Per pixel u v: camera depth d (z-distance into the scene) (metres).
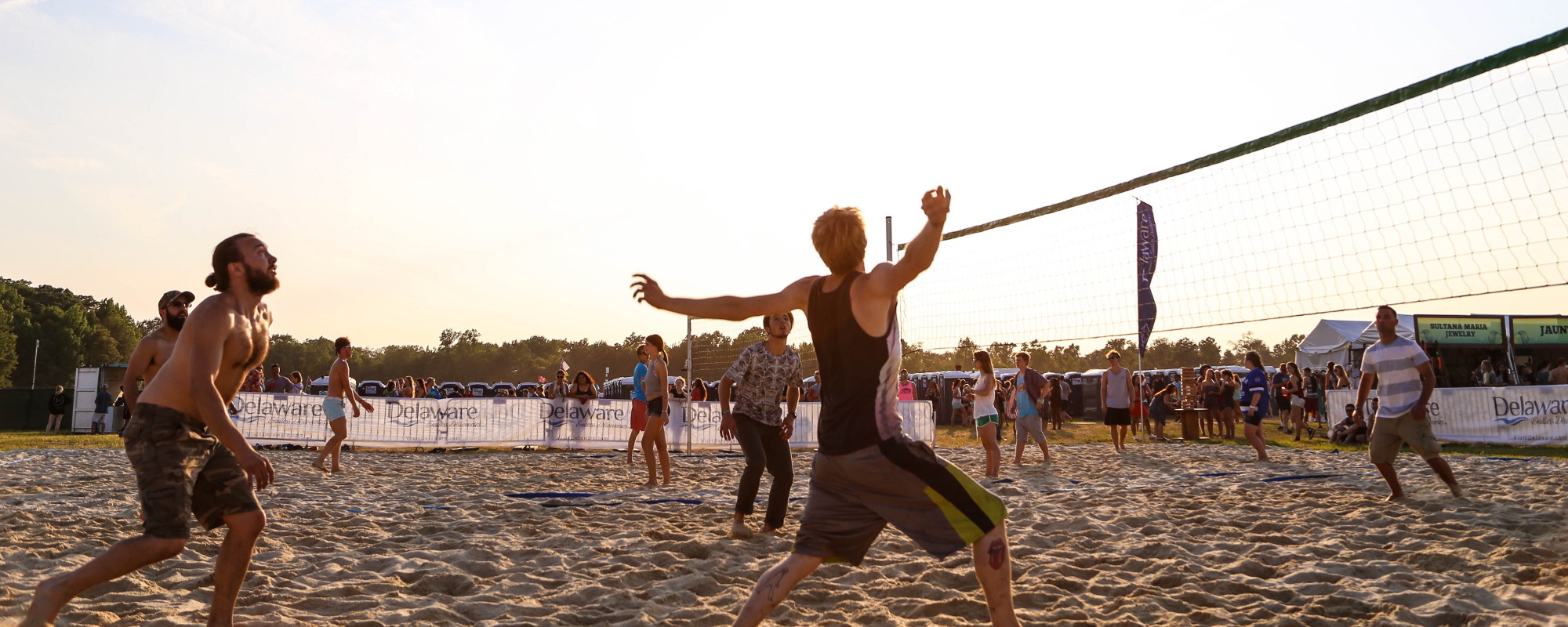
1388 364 6.07
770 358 5.15
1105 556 4.17
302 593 3.53
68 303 94.62
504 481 8.27
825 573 3.90
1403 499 6.00
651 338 8.02
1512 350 17.77
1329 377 16.23
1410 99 6.40
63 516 5.59
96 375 21.62
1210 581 3.68
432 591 3.70
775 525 5.11
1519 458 9.60
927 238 2.11
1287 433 16.95
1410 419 5.93
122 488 7.27
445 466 10.09
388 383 22.28
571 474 9.03
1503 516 5.12
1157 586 3.70
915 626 3.14
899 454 2.31
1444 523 4.87
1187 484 7.33
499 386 29.53
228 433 2.54
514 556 4.39
